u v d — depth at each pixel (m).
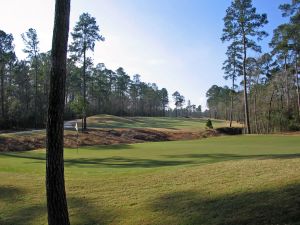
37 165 19.28
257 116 65.62
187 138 51.22
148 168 16.05
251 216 8.30
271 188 9.66
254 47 46.69
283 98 64.69
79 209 10.82
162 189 11.65
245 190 10.00
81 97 45.12
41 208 11.23
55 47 8.06
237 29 46.66
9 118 58.88
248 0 45.53
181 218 9.10
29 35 62.44
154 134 49.75
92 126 56.94
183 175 12.94
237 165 13.24
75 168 17.47
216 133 56.75
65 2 8.11
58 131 8.02
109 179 13.66
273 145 27.72
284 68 59.94
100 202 11.20
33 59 72.44
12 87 72.25
